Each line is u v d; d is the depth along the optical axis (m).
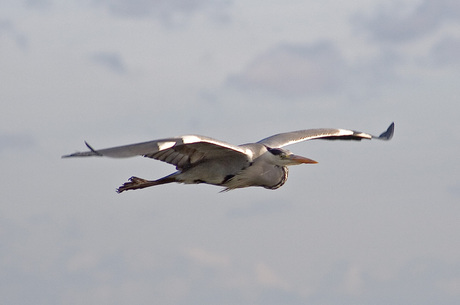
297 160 15.86
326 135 17.36
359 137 18.17
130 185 15.44
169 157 14.55
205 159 14.94
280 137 16.84
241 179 15.48
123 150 11.83
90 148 11.27
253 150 15.53
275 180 15.93
